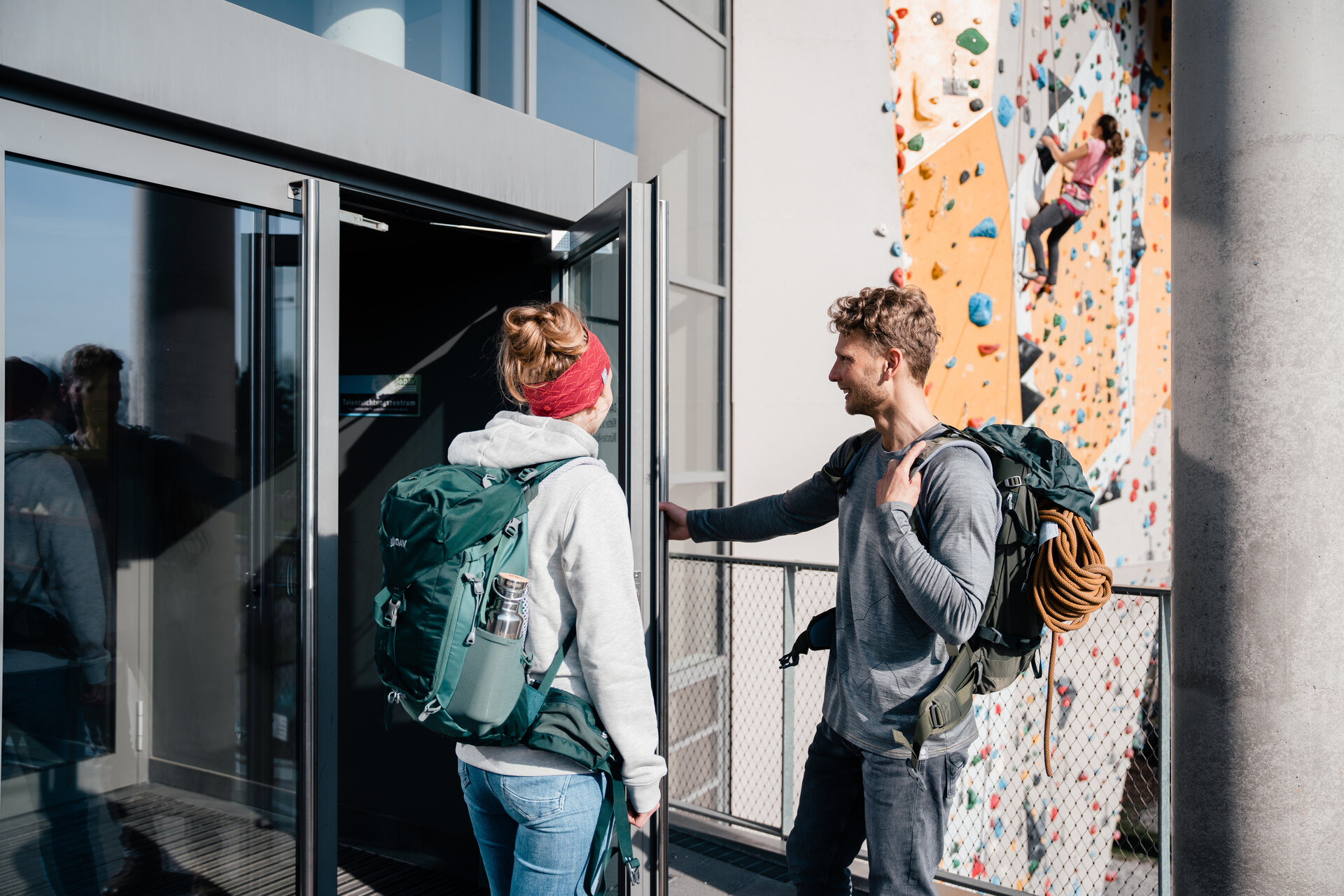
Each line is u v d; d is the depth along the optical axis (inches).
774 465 205.6
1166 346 347.6
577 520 59.6
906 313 72.9
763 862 124.3
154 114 73.9
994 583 69.4
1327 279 79.1
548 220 113.1
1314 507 79.0
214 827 81.7
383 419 126.2
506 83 118.5
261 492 84.5
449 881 120.0
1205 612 83.5
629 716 59.3
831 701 77.4
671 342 187.3
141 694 76.7
